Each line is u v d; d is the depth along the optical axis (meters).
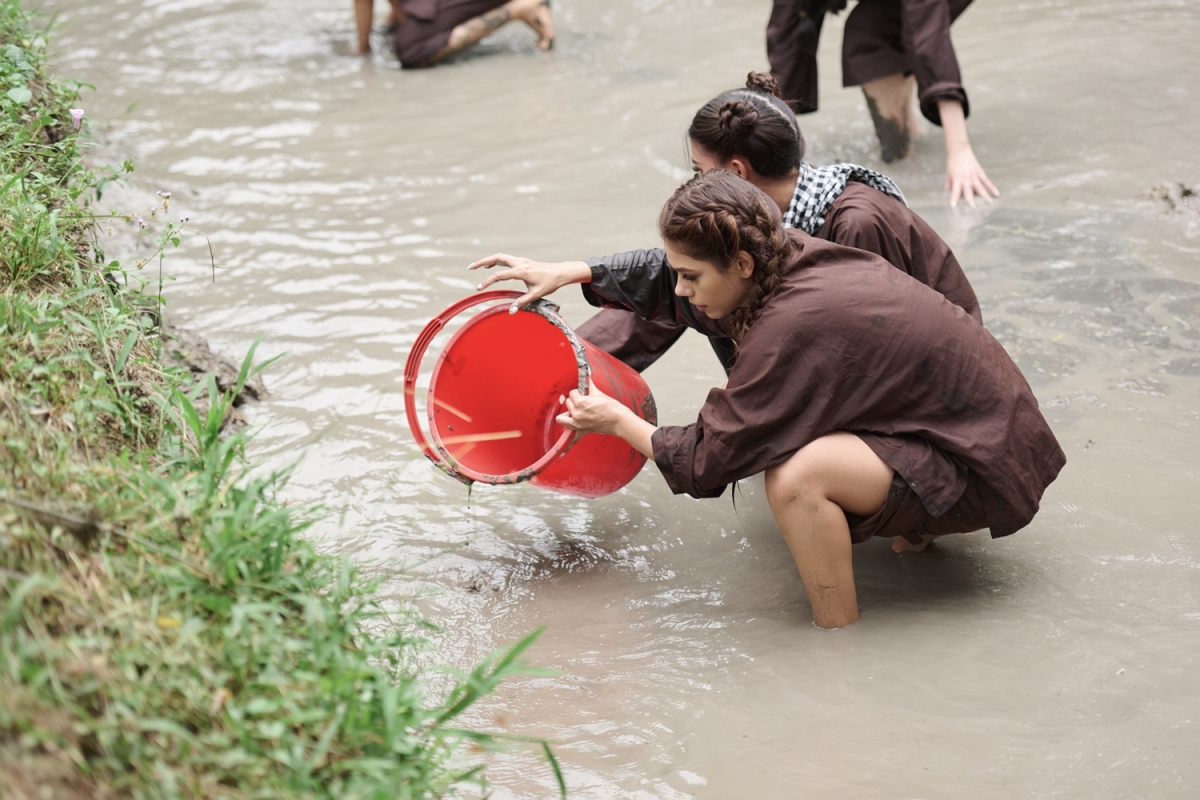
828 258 2.60
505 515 3.10
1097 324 3.74
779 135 2.88
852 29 4.85
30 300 2.66
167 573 1.92
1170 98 5.38
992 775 2.11
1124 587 2.65
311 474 3.17
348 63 6.76
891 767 2.15
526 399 3.31
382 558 2.88
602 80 6.34
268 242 4.53
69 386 2.43
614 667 2.51
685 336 4.02
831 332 2.47
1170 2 6.68
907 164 5.05
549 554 2.95
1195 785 2.04
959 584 2.74
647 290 2.97
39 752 1.52
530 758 2.22
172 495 2.05
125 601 1.84
